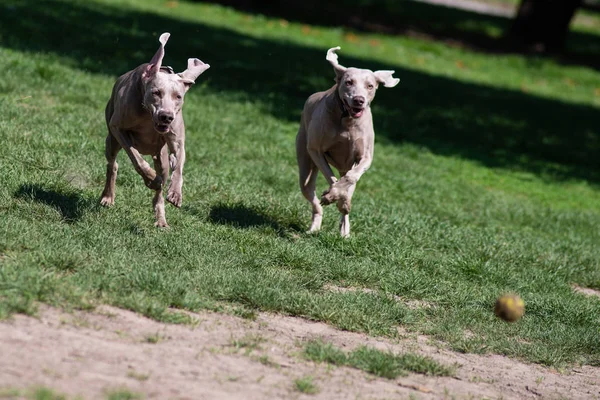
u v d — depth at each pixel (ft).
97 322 25.21
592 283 45.16
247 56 93.20
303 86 85.92
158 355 23.84
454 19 150.71
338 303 31.63
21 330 23.36
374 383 25.40
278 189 49.42
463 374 28.09
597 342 33.71
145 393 21.11
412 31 138.72
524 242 49.75
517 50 140.87
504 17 166.40
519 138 89.15
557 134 94.53
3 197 34.71
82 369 21.79
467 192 63.62
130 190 40.47
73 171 41.14
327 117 38.91
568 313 36.94
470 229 49.98
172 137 33.17
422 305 35.06
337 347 27.96
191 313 28.07
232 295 30.17
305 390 23.44
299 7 135.33
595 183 79.00
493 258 43.93
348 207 39.09
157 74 32.19
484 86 111.86
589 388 29.27
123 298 26.91
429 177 66.13
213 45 93.91
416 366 27.40
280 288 31.73
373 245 40.47
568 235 56.75
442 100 97.35
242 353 25.48
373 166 64.69
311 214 44.52
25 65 63.72
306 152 41.81
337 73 38.86
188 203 41.22
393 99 92.48
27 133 45.39
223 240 36.52
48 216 33.91
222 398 21.80
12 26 79.51
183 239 34.32
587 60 144.56
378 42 124.77
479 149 81.92
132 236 33.24
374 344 29.25
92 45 79.77
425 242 43.93
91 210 35.53
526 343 32.55
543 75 129.70
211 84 78.64
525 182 73.82
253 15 123.03
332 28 127.24
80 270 28.71
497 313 28.78
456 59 126.62
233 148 58.03
